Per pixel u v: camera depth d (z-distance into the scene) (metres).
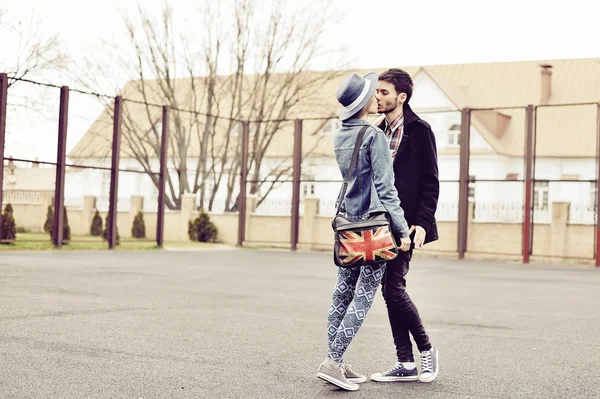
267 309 8.83
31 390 4.31
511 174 45.28
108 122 35.31
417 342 5.03
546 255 24.42
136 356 5.48
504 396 4.67
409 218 4.97
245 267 16.84
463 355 6.12
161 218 24.81
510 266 21.72
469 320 8.45
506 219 27.19
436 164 4.96
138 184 50.16
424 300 10.70
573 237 24.73
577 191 43.62
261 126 41.44
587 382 5.14
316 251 27.86
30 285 10.35
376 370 5.40
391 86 5.01
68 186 51.84
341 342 4.71
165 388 4.53
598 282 15.61
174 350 5.80
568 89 45.91
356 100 4.77
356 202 4.77
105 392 4.36
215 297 9.95
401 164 4.98
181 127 40.81
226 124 46.16
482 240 25.78
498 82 47.66
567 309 9.95
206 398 4.33
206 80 36.94
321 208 29.92
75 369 4.93
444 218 27.67
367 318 8.34
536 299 11.34
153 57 36.19
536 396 4.69
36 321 6.94
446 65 49.66
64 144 21.27
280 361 5.55
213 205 38.44
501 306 10.13
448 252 25.80
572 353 6.34
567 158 44.06
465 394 4.70
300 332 7.04
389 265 4.92
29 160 20.53
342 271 4.93
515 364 5.77
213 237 29.94
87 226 35.28
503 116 45.91
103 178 50.91
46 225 31.17
